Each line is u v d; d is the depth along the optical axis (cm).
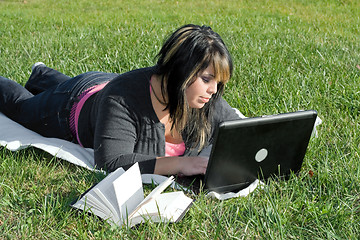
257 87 504
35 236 267
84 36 713
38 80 440
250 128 284
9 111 407
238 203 299
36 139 364
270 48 675
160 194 288
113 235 262
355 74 561
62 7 1120
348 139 390
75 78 382
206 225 281
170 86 297
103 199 270
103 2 1212
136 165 288
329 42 743
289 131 302
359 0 1271
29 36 718
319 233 275
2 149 362
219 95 319
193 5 1193
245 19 963
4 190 304
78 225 270
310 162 352
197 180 330
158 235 265
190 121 327
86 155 352
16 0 1203
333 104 477
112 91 314
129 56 591
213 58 280
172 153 345
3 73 525
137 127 317
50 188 313
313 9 1156
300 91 500
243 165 303
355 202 310
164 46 296
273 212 285
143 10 1091
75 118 360
